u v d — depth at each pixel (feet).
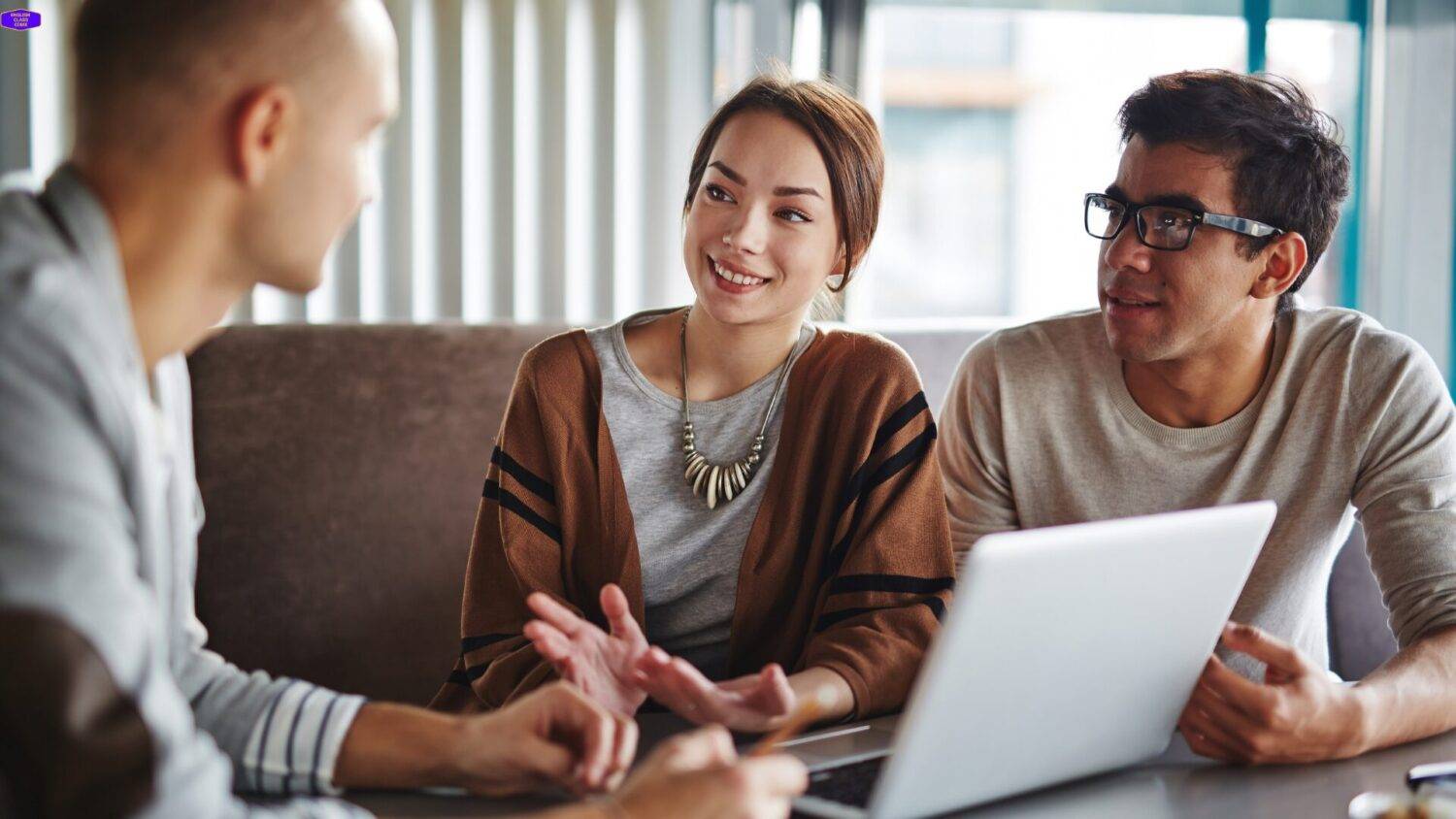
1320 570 4.98
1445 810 2.56
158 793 2.16
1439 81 10.91
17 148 8.30
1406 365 4.79
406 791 3.07
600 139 9.39
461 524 6.80
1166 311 4.59
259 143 2.56
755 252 4.35
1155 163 4.55
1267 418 4.89
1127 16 10.70
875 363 4.55
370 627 6.63
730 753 2.67
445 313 9.22
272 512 6.49
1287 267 4.62
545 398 4.60
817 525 4.51
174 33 2.52
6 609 2.05
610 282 9.48
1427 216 11.01
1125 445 5.08
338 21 2.65
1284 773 3.20
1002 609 2.52
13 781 2.12
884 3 10.36
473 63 9.14
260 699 3.15
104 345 2.31
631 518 4.54
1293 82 4.78
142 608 2.22
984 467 5.30
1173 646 3.00
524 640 4.32
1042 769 2.93
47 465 2.14
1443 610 4.33
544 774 2.92
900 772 2.63
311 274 2.75
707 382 4.64
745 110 4.48
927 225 11.17
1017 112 11.07
